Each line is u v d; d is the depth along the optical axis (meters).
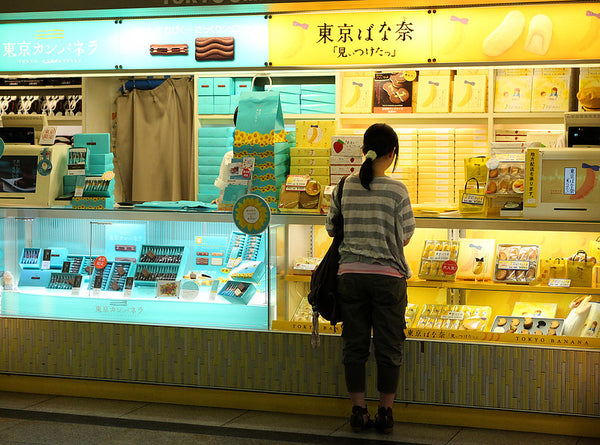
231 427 3.66
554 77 5.20
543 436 3.56
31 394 4.20
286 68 3.72
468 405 3.66
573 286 3.78
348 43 3.64
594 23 3.40
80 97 6.07
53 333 4.14
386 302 3.48
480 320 3.86
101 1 3.76
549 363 3.55
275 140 3.95
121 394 4.09
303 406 3.87
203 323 3.98
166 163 6.10
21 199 4.21
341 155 3.90
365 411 3.59
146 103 6.10
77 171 4.19
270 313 3.88
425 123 5.51
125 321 4.07
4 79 6.20
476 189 3.75
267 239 3.83
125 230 4.23
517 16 3.46
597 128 3.66
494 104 5.30
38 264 4.29
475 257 4.04
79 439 3.48
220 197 4.60
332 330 3.82
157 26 3.82
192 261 4.14
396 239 3.52
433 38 3.56
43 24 3.94
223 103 5.76
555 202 3.54
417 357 3.70
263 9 3.67
